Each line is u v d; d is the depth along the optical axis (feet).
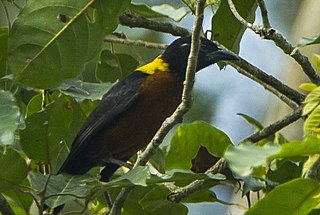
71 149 38.78
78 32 29.68
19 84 32.35
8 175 27.84
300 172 31.55
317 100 23.24
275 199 22.68
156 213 31.99
